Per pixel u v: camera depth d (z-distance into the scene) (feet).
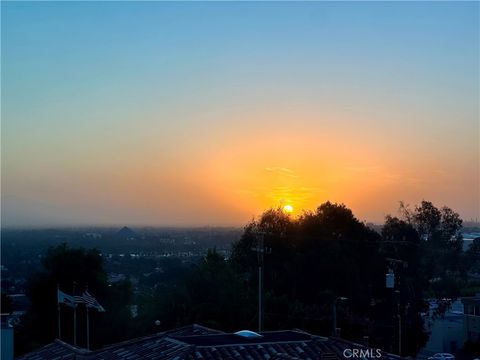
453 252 261.24
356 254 207.31
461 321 203.92
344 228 209.05
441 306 214.90
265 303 172.65
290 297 203.00
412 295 192.24
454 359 172.35
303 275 201.77
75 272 177.68
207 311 166.71
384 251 212.02
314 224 205.36
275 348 69.31
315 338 74.08
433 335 202.08
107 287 183.93
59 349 93.30
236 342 70.79
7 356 98.78
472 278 310.04
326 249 200.64
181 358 64.59
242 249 214.69
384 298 199.31
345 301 186.60
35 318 177.88
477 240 281.13
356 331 173.68
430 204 261.65
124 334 177.99
